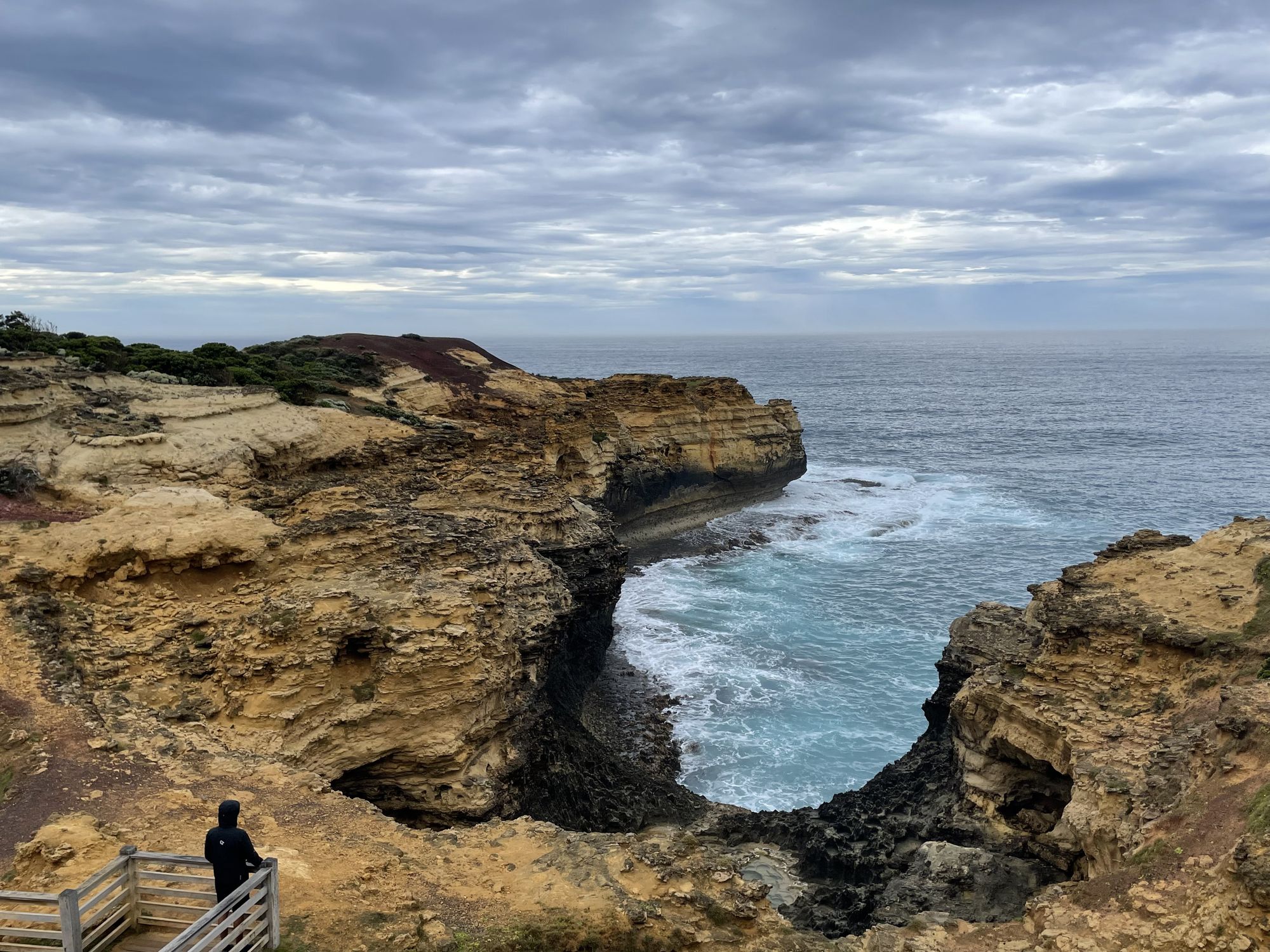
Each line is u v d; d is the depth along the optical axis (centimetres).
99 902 1224
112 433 3244
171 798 1678
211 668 2236
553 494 4416
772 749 3794
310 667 2292
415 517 3155
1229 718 2050
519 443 5612
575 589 4134
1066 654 2756
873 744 3828
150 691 2133
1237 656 2370
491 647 2667
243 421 3959
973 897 2342
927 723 4009
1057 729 2566
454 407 7750
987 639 3322
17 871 1377
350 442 4550
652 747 3794
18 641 2028
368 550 2727
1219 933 1575
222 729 2139
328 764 2280
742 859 2830
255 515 2642
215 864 1199
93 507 2719
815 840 2833
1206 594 2680
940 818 2869
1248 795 1852
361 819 1778
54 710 1877
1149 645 2586
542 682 3219
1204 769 2062
